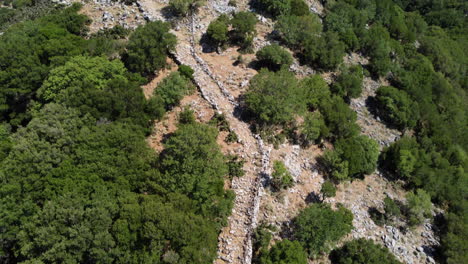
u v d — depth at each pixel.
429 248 42.81
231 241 33.22
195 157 34.97
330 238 34.72
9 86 46.28
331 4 69.25
